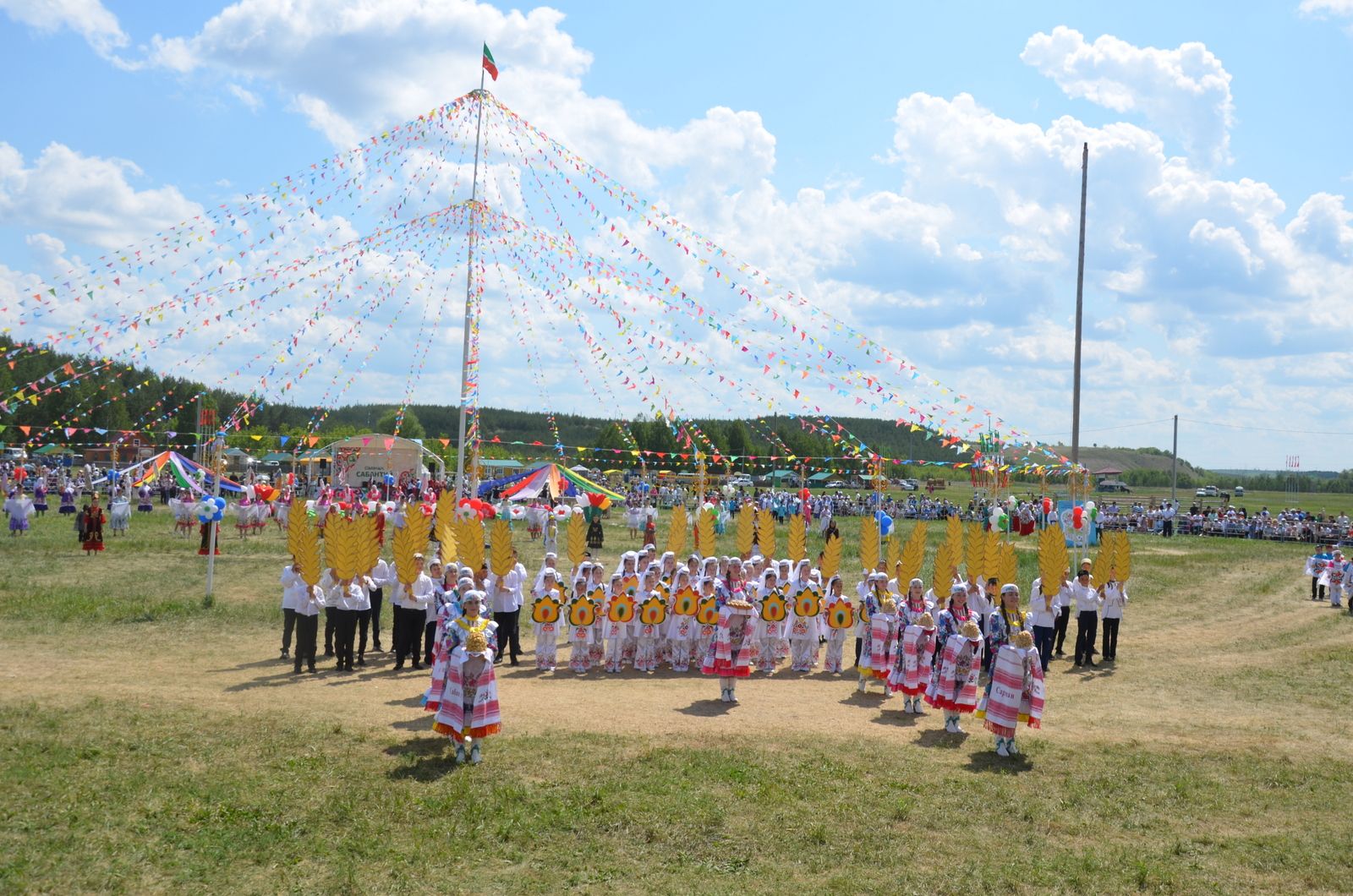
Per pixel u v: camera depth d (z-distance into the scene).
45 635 16.14
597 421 106.00
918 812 8.90
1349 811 9.33
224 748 10.11
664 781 9.46
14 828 7.85
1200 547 39.56
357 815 8.44
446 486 48.28
